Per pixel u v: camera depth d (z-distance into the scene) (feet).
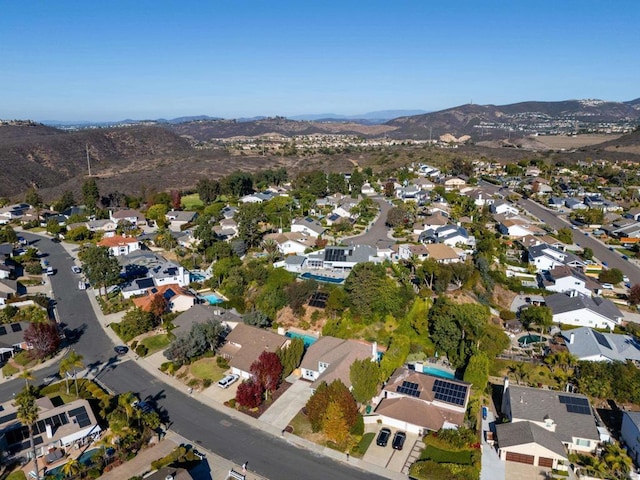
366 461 157.79
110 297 295.07
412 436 170.60
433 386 184.55
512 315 258.98
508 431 163.84
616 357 212.43
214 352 226.99
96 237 421.59
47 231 449.06
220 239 383.86
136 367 217.97
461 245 347.56
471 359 194.80
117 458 156.25
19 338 232.12
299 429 174.09
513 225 401.49
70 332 252.83
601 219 452.76
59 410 170.19
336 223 414.21
